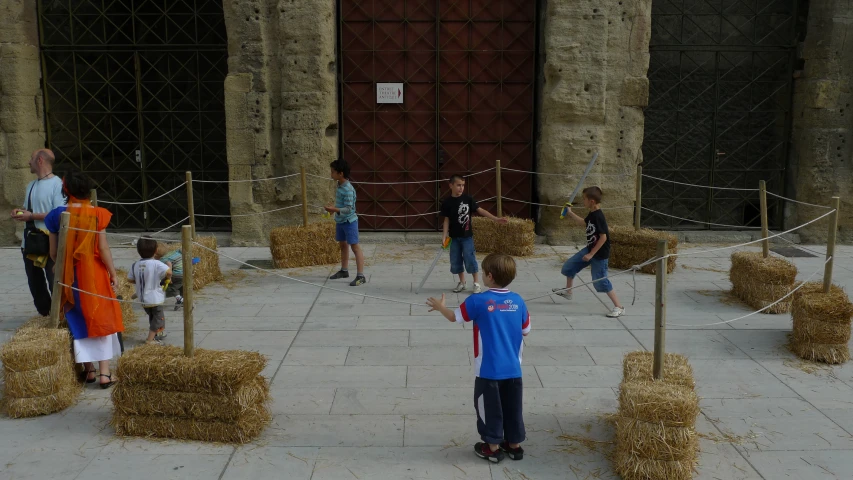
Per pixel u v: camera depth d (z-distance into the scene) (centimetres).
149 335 697
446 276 1007
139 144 1270
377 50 1232
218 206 1348
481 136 1260
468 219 886
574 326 771
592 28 1160
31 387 532
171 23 1277
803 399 577
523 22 1227
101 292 577
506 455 477
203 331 750
